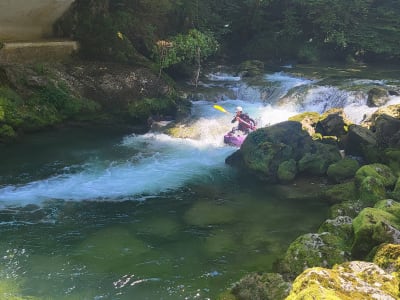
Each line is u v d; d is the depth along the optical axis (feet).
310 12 65.77
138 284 18.69
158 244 21.99
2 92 36.14
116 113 40.42
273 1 68.69
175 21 54.03
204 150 35.24
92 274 19.29
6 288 18.01
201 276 19.35
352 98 41.24
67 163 31.71
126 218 24.59
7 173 29.60
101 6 45.83
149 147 35.50
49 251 20.98
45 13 44.09
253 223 24.44
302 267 18.11
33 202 26.02
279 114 42.80
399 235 18.28
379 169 28.07
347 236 20.34
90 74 42.45
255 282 16.94
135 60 46.03
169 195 27.73
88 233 22.81
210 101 46.29
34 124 36.35
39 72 39.88
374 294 13.05
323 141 35.01
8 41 42.11
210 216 25.17
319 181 30.45
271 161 30.60
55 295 17.75
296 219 25.02
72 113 39.01
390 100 39.78
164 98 42.80
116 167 31.53
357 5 68.23
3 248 21.06
